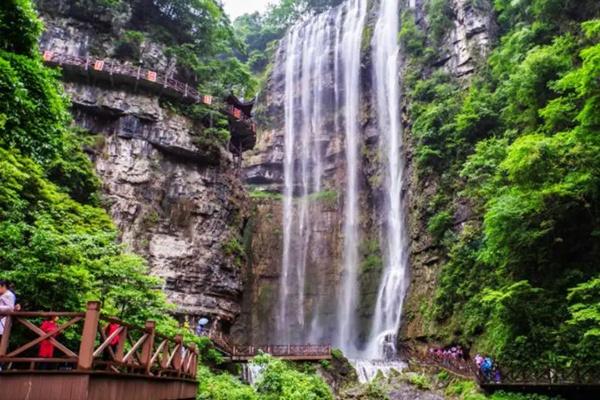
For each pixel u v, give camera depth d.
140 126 31.94
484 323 24.38
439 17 39.56
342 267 42.59
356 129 46.88
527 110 25.84
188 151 33.03
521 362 19.03
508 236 20.45
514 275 21.19
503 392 19.19
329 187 46.81
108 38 33.91
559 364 17.53
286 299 42.03
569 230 20.03
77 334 10.67
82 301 11.56
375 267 40.03
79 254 11.44
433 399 21.45
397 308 35.78
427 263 32.28
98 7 33.84
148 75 32.25
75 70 30.91
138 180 30.81
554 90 22.88
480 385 20.42
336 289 41.91
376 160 43.59
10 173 12.49
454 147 32.44
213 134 34.69
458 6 38.47
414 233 34.44
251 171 49.19
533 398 18.00
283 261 43.53
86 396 6.58
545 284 19.84
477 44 36.03
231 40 42.81
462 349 26.16
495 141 28.19
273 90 53.94
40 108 14.68
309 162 48.59
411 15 43.31
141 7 36.78
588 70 16.20
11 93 12.81
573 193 18.62
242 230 38.72
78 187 24.39
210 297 31.53
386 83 44.50
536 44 28.23
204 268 31.77
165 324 16.27
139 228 30.08
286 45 56.72
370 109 45.91
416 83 39.16
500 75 31.69
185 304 30.12
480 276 25.52
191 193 32.97
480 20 36.53
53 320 8.74
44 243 10.62
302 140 49.75
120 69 31.64
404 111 39.88
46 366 9.98
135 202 30.34
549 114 21.25
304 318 41.41
